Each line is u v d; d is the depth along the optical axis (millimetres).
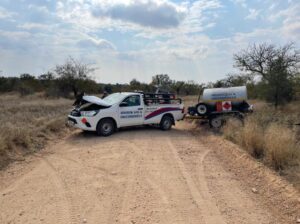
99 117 12281
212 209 5355
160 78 47031
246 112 14109
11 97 36969
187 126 16031
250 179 6996
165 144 10891
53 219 4945
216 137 11750
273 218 5059
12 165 7984
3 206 5453
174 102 14859
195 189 6305
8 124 11133
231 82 29672
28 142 9922
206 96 14375
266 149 8250
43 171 7512
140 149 9969
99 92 45688
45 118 14648
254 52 26438
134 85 42156
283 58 23297
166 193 6066
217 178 7031
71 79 41719
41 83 47688
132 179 6898
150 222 4852
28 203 5570
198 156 9164
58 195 5945
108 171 7496
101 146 10406
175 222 4863
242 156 8500
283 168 7188
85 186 6441
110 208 5355
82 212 5195
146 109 13586
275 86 22500
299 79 22375
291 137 8289
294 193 5746
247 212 5262
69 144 10844
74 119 12438
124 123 12992
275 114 14375
